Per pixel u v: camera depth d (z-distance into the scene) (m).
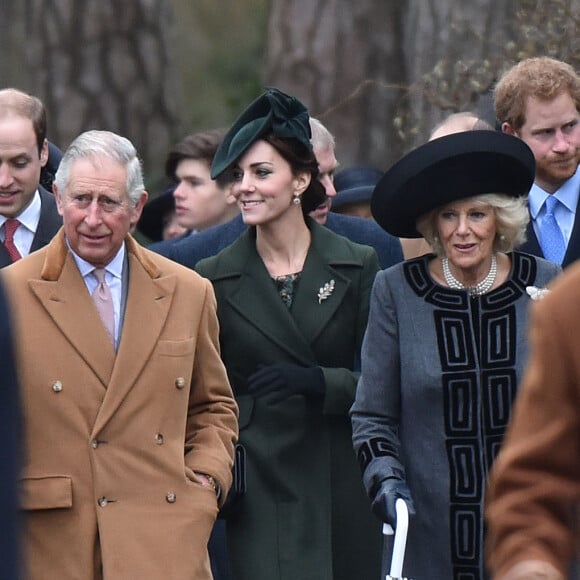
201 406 20.92
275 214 23.34
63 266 19.91
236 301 23.42
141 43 46.44
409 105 33.00
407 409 20.50
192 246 25.45
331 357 23.34
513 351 20.19
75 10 45.81
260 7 64.75
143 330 19.89
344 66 41.56
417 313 20.50
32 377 19.44
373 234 25.56
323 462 23.28
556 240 23.36
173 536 19.62
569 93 22.97
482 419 20.19
